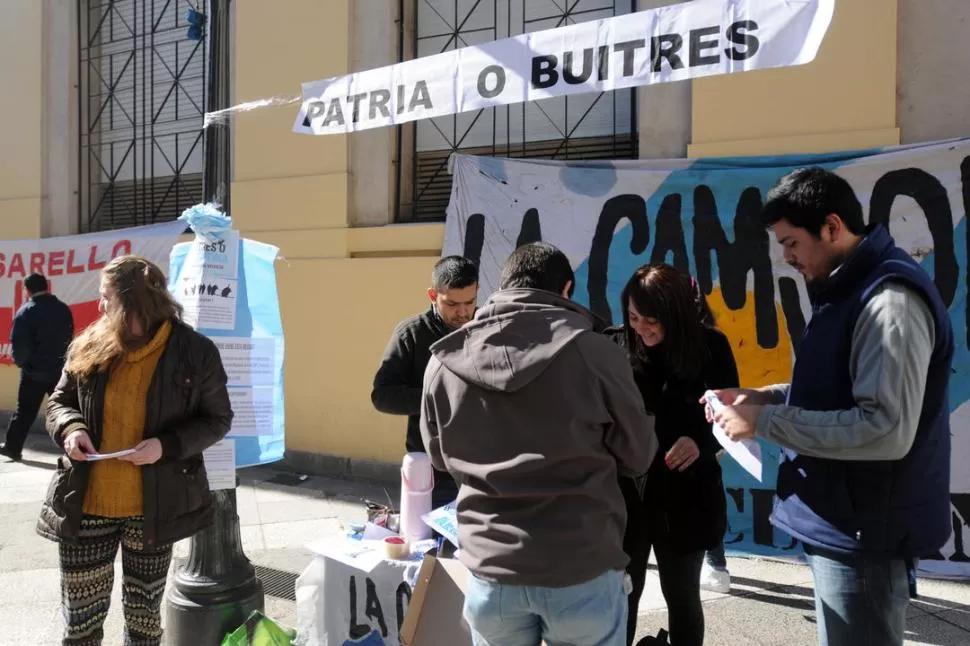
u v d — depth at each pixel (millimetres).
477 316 1883
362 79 3455
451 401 1871
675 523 2490
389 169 6117
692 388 2521
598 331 2250
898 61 4504
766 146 4754
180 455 2416
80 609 2432
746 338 4629
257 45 6555
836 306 1824
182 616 2973
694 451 2439
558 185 5141
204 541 3057
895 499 1729
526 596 1764
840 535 1773
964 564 4020
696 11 2684
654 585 3988
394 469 5871
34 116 8117
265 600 3744
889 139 4461
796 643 3312
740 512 4480
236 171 6641
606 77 2863
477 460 1819
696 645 2514
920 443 1738
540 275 1912
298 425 6332
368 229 6070
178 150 7645
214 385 2566
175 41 7641
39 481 6062
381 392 2820
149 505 2381
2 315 8125
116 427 2422
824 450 1711
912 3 4480
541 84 3000
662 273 2484
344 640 2625
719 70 2645
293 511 5246
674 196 4832
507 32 5941
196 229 3094
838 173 4418
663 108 5195
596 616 1750
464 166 5418
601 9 5613
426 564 2318
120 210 8023
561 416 1748
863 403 1665
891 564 1759
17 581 3980
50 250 7793
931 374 1741
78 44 8062
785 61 2529
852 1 4551
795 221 1839
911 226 4246
